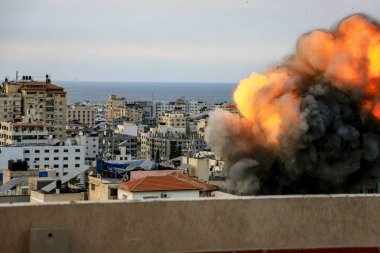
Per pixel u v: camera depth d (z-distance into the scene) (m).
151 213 14.89
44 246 14.19
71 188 110.94
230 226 15.20
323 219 15.57
